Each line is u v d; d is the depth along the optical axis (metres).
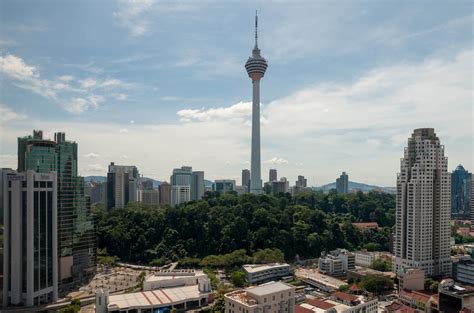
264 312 176.62
